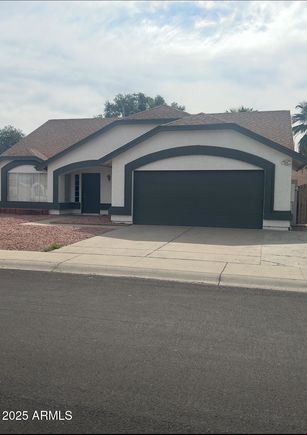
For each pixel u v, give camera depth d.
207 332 5.93
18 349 5.22
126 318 6.50
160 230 17.11
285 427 3.57
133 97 61.47
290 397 4.09
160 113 24.02
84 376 4.49
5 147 46.91
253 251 12.38
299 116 37.97
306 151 37.41
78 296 7.79
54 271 10.16
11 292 8.05
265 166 17.67
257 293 8.22
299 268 10.11
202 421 3.64
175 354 5.12
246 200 18.08
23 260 10.90
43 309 6.93
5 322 6.25
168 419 3.67
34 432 3.47
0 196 25.89
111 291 8.20
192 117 19.53
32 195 25.53
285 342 5.59
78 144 24.00
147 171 19.28
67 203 25.22
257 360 4.98
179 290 8.37
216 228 18.00
